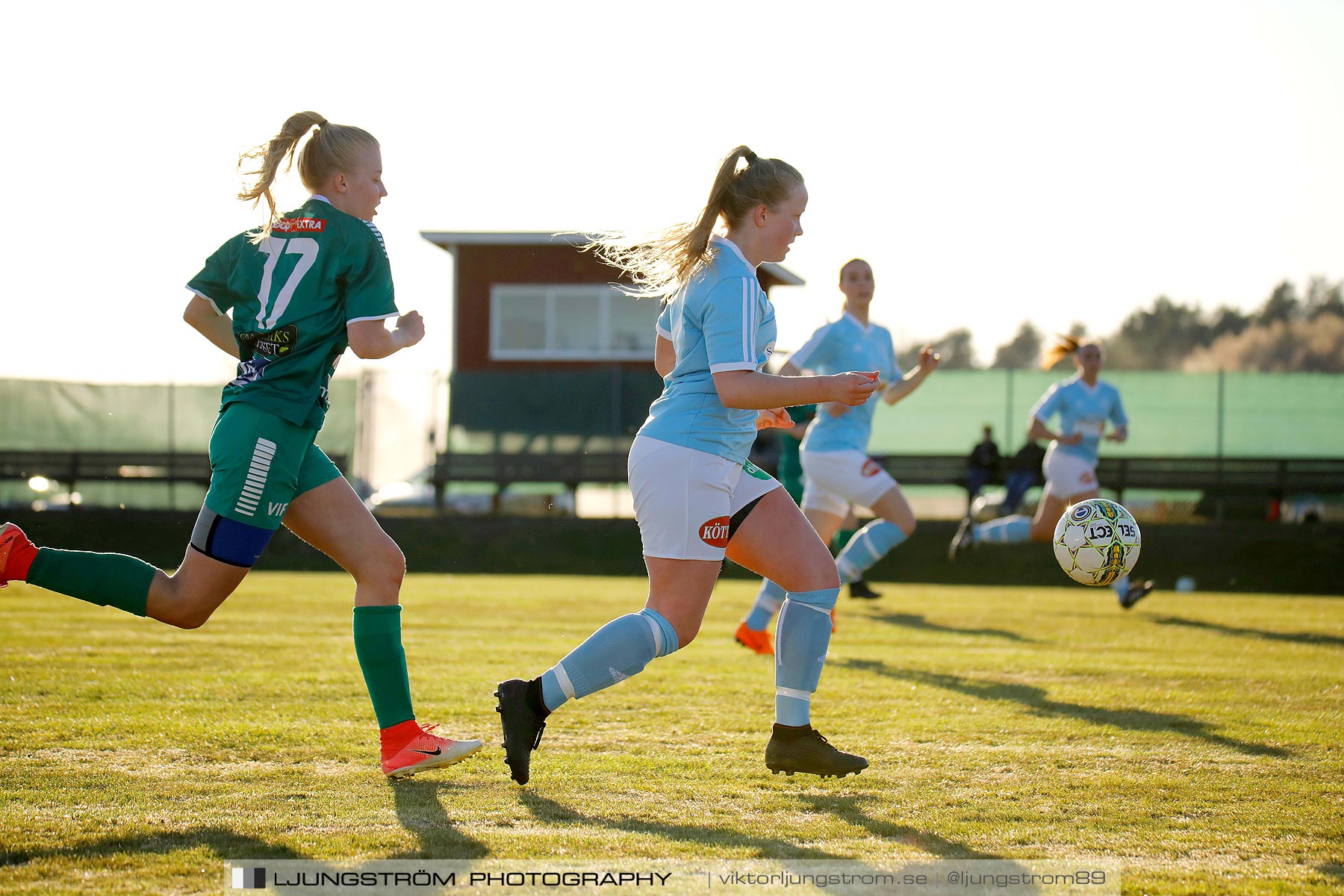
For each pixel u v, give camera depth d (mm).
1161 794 8125
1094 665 14844
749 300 7934
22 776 8344
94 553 8000
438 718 10703
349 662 14195
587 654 7828
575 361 58812
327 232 8047
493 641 16891
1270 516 43000
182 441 45375
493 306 59062
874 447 46312
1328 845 6938
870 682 13203
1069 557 11914
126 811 7414
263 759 8938
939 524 36375
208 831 6977
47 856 6449
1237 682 13492
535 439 45594
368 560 8375
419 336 8383
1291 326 126875
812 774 8500
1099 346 24094
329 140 8219
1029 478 40719
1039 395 45562
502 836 6926
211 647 15664
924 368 17109
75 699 11516
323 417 8266
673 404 8156
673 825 7242
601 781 8359
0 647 15617
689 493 7996
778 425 9594
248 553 7961
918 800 7926
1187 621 21484
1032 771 8812
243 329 8125
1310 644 17719
